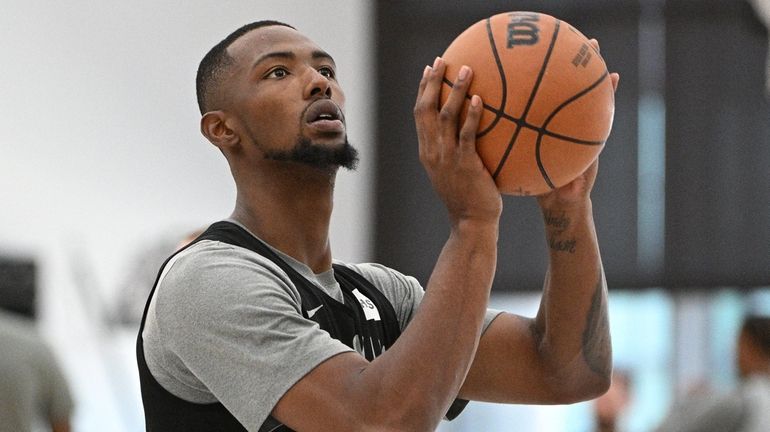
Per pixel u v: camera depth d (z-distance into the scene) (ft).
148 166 67.56
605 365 23.00
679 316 71.82
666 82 72.28
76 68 65.05
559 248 22.06
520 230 73.46
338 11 75.66
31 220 61.72
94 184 64.95
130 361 63.41
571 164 19.72
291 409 18.35
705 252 71.51
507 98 19.11
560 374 22.74
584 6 73.61
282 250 21.91
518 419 70.74
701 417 45.68
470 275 19.04
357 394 18.03
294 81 21.84
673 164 72.02
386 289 23.81
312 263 22.24
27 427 42.16
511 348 23.21
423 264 75.10
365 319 22.11
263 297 19.11
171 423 20.44
